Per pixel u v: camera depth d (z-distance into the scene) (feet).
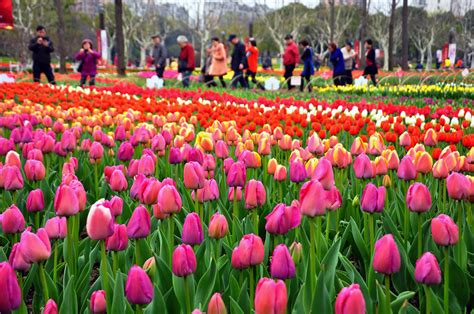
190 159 12.06
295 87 66.54
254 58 68.03
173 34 291.79
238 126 20.58
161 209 8.55
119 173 11.21
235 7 254.88
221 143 13.48
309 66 62.64
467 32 191.31
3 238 11.73
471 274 9.96
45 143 15.03
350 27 235.81
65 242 9.96
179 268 7.23
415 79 73.26
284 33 226.79
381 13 228.84
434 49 247.70
